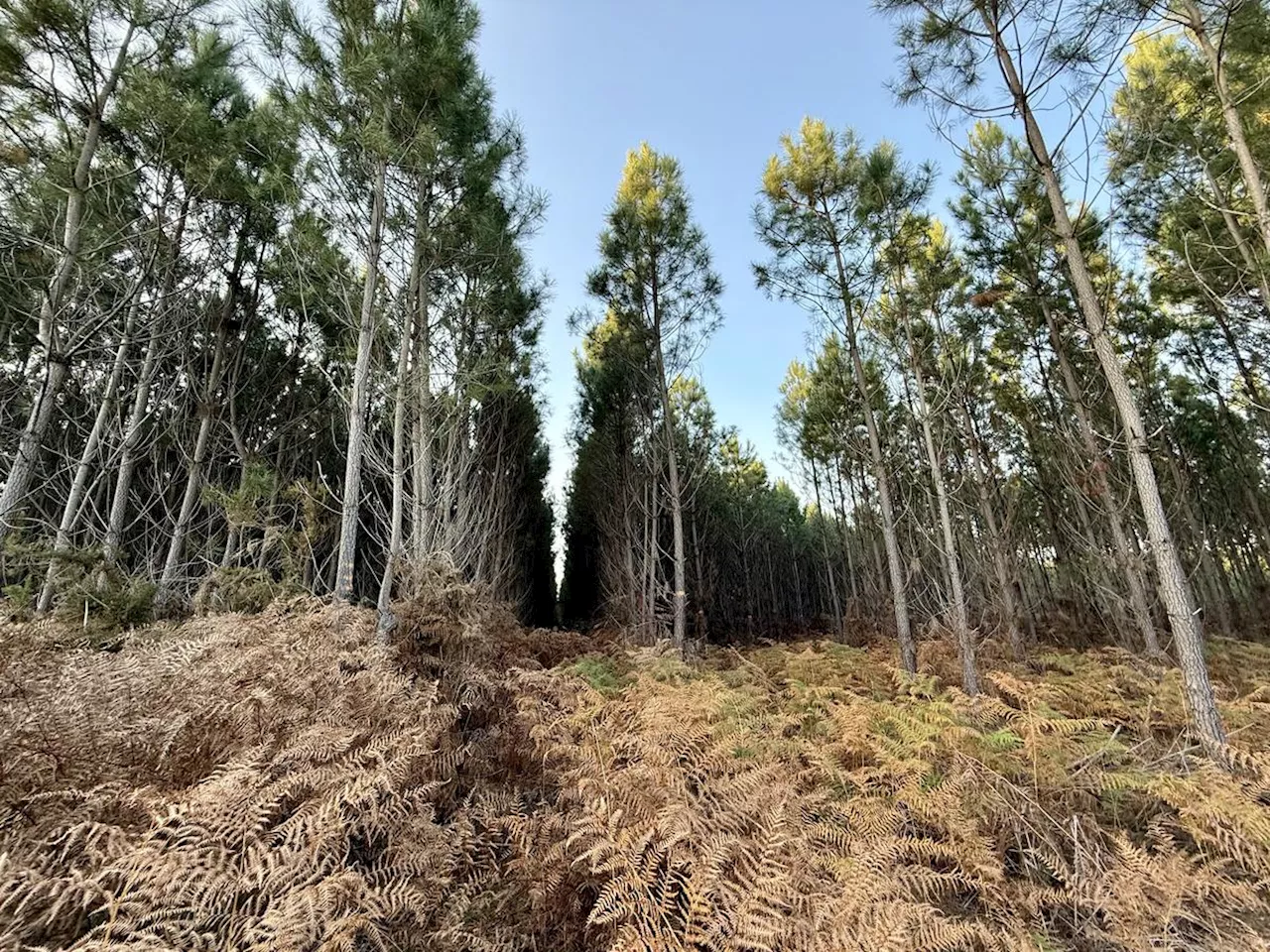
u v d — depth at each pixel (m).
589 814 2.67
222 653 3.17
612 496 13.44
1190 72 5.74
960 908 2.68
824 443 12.52
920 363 7.24
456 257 7.17
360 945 1.96
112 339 7.41
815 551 20.64
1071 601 11.16
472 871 2.67
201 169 6.88
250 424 9.86
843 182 7.66
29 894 1.56
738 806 2.68
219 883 1.69
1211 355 9.53
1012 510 9.72
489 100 7.24
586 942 2.35
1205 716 3.68
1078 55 4.37
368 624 4.35
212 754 2.53
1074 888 2.61
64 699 2.44
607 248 9.69
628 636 9.98
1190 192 6.07
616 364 11.28
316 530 6.82
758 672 6.70
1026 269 7.78
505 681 4.26
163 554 9.52
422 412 6.97
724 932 2.06
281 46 5.78
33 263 6.40
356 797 2.10
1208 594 11.11
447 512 7.85
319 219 6.40
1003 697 6.18
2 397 7.22
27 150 5.73
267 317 9.96
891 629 11.94
